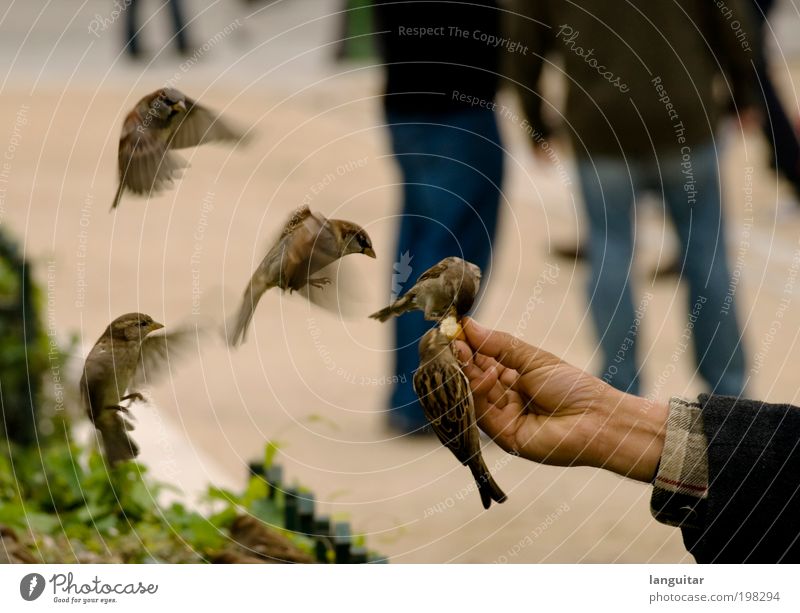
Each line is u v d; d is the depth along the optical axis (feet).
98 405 11.52
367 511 27.78
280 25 91.66
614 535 26.45
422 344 11.85
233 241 54.80
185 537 19.03
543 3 32.17
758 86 34.17
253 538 18.94
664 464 13.19
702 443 13.14
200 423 33.65
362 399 36.01
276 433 32.96
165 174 10.85
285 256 10.87
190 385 37.19
